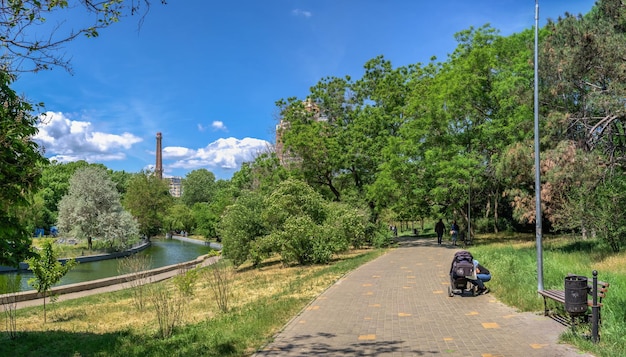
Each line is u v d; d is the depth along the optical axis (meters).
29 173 7.05
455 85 31.56
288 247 25.27
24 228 8.02
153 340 9.60
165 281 26.34
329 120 44.31
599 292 7.87
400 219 49.16
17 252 8.37
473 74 31.66
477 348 7.35
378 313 10.79
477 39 34.47
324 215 27.66
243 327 9.48
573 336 7.37
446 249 28.89
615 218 19.02
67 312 16.36
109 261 44.59
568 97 19.97
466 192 33.41
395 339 8.25
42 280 14.83
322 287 15.40
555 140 19.77
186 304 15.51
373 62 44.06
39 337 10.57
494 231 44.56
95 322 13.84
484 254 21.69
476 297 12.20
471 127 32.69
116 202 55.59
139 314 14.80
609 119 18.34
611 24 18.73
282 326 9.70
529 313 9.76
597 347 6.76
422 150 33.16
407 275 17.39
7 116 6.75
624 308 8.62
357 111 42.53
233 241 27.02
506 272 14.61
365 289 14.50
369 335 8.65
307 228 25.12
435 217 45.44
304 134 38.16
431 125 32.41
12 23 5.68
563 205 20.77
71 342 9.84
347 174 40.09
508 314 9.84
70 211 52.75
